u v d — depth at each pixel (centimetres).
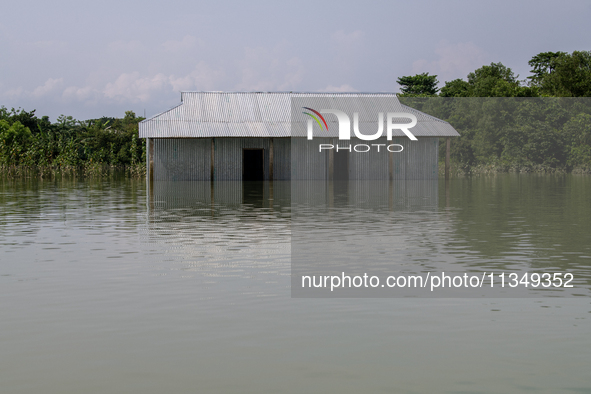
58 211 2039
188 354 608
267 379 549
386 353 614
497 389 530
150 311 758
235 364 583
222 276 966
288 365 582
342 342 646
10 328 690
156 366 578
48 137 6128
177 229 1563
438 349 626
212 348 625
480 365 584
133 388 530
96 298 823
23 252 1202
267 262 1091
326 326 700
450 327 700
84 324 704
